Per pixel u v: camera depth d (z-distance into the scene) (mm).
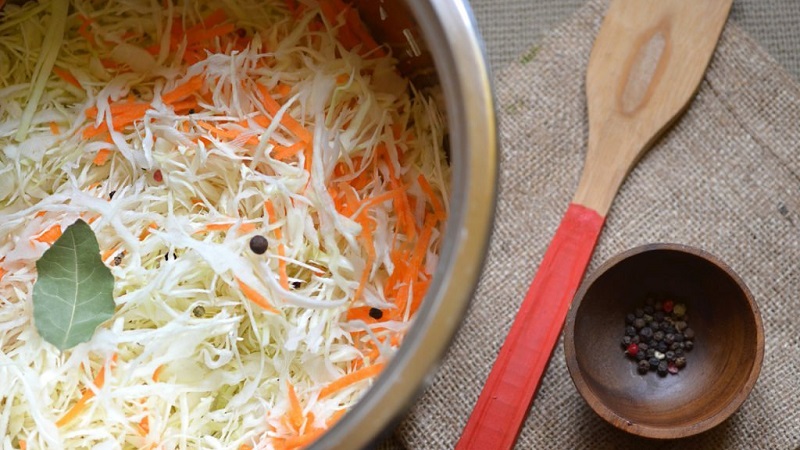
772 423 615
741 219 629
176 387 570
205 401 573
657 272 617
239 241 579
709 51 628
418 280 584
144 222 586
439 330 508
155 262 589
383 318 583
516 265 628
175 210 592
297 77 595
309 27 603
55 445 562
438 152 588
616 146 626
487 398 606
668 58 629
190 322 575
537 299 612
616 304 624
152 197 584
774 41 642
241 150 587
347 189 584
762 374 619
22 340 575
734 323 603
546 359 607
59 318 563
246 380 579
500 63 642
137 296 572
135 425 574
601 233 629
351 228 578
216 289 585
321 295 580
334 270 577
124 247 583
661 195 631
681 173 633
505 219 631
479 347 621
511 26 644
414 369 508
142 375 570
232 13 606
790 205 628
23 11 597
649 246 597
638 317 625
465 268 511
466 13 519
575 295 591
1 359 567
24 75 599
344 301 579
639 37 631
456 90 519
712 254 621
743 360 592
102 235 583
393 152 590
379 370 570
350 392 576
